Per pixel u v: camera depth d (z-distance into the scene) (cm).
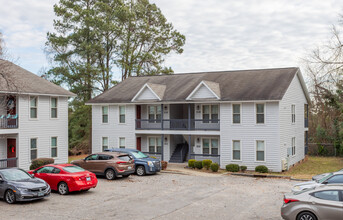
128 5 4131
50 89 2802
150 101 3034
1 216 1287
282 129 2636
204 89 2827
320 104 4397
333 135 4019
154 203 1519
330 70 3359
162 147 3056
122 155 2217
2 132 2380
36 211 1366
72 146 4612
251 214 1321
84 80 3878
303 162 3262
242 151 2698
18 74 2766
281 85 2684
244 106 2695
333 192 1049
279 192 1780
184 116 3378
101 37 3825
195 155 2923
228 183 2088
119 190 1823
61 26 3912
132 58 4056
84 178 1702
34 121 2644
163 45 4294
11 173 1597
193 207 1443
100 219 1255
